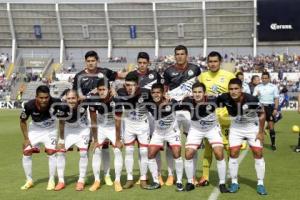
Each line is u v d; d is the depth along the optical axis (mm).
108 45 47500
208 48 46500
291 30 42656
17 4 46750
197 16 45406
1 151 13102
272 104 13219
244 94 7801
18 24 47781
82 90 8727
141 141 8344
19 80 43906
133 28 46562
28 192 7953
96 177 8328
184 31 46125
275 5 42344
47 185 8492
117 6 45875
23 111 8164
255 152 7855
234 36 45562
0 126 21562
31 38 48250
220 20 45250
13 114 30469
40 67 47438
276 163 10609
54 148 8336
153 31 46531
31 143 8312
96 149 8352
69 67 46594
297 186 8219
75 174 9648
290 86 39125
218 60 8570
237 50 46000
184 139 14625
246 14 44406
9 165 10680
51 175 8336
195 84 7957
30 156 8328
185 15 45531
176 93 8836
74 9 46531
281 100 18953
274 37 43375
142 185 8273
